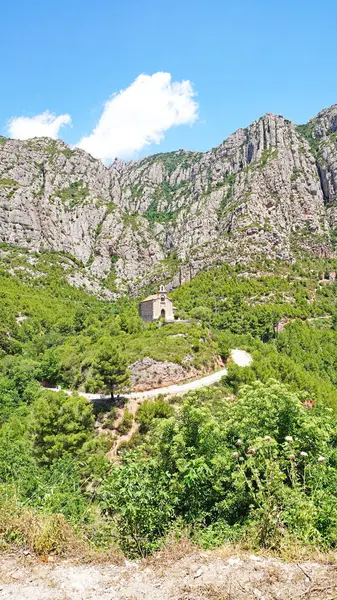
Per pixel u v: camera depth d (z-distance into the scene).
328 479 9.60
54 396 32.06
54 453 28.94
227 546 7.47
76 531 8.38
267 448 9.52
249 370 45.72
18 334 80.19
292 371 48.75
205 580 6.34
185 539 7.81
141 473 9.58
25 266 147.75
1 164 187.62
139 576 6.69
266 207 176.75
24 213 171.62
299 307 107.44
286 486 9.01
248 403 11.76
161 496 9.03
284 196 184.25
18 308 96.44
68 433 30.58
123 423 38.56
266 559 6.86
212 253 149.62
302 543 7.32
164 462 10.52
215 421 10.95
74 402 32.41
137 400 42.06
